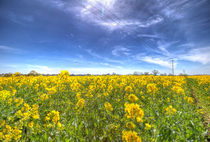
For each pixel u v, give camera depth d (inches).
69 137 137.7
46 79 544.1
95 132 125.9
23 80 443.8
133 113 124.3
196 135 160.4
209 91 490.6
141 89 412.8
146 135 138.4
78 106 202.5
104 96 281.9
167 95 358.6
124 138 104.3
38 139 133.3
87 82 550.3
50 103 235.9
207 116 241.1
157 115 208.7
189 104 270.4
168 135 155.9
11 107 213.3
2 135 116.2
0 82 434.6
